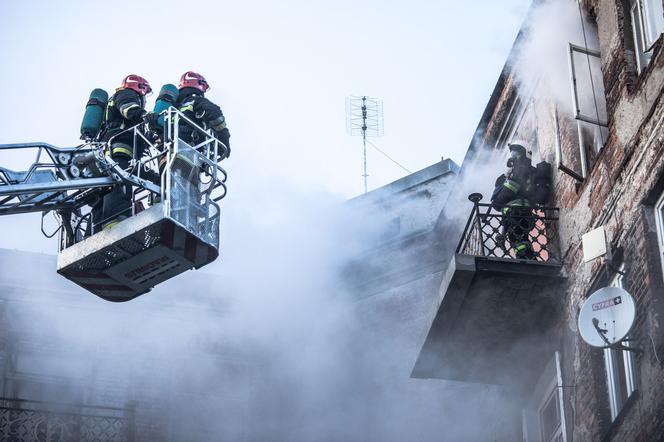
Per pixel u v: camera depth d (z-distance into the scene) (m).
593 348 15.87
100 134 16.69
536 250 18.62
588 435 15.85
